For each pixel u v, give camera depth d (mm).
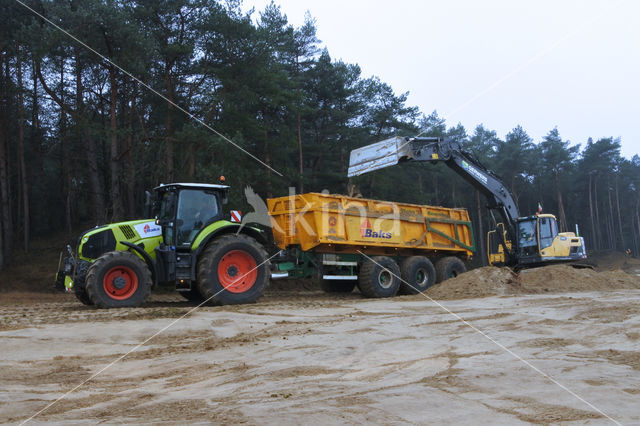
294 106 29266
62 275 11758
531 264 18766
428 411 3527
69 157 35938
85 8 21047
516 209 19531
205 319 8711
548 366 4953
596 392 4004
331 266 14156
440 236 16578
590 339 6516
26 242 32438
